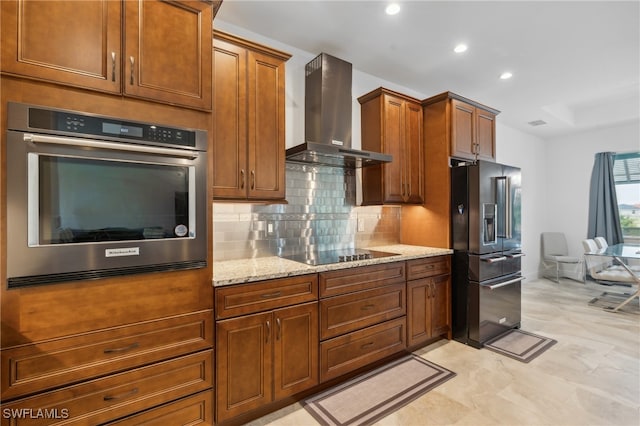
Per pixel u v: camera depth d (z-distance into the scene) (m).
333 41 2.66
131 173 1.46
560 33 2.54
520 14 2.28
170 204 1.55
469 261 2.92
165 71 1.54
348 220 3.08
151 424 1.51
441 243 3.10
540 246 5.84
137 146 1.43
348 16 2.32
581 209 5.54
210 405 1.67
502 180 3.12
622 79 3.44
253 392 1.80
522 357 2.64
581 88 3.71
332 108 2.60
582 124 4.99
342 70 2.66
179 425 1.58
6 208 1.20
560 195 5.80
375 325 2.39
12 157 1.21
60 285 1.31
